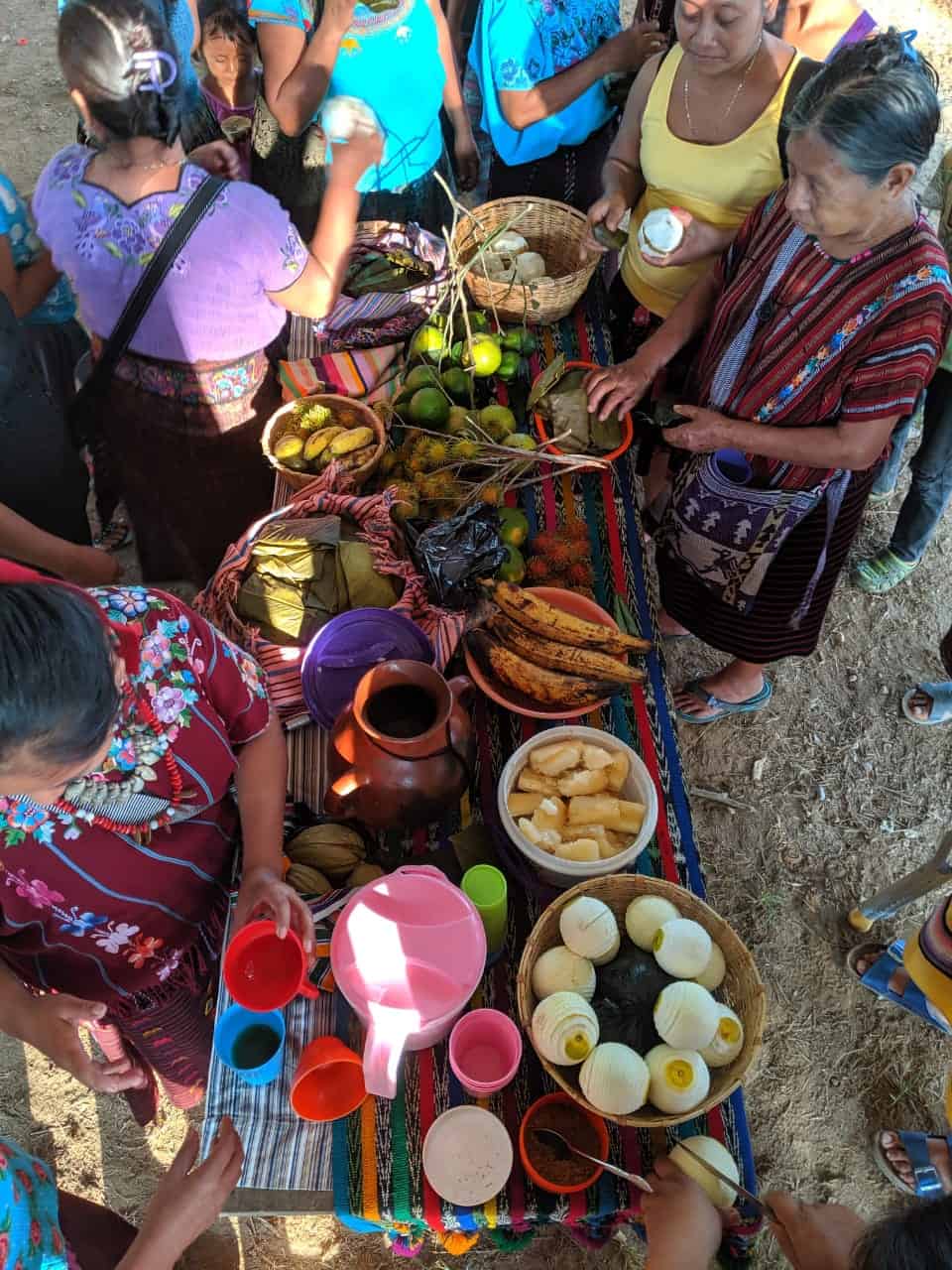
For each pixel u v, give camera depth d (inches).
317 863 61.9
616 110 108.8
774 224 72.5
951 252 99.0
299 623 70.7
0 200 80.5
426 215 115.9
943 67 193.6
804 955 104.8
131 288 72.9
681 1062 50.6
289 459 80.4
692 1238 48.4
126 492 95.6
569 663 65.4
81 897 55.3
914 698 120.6
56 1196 53.3
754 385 76.4
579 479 86.1
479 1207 52.6
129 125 64.6
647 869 66.5
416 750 57.2
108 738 43.9
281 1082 56.5
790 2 92.7
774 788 116.0
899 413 69.9
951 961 73.0
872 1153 94.0
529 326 95.7
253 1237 89.6
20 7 216.5
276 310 80.2
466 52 137.2
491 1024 54.2
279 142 102.6
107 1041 72.3
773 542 84.4
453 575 69.8
